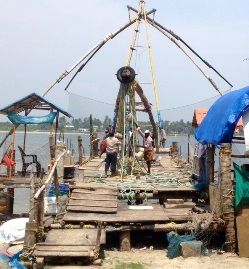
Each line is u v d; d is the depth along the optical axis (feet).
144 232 40.22
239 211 34.45
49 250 30.25
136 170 56.54
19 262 30.40
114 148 53.47
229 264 31.14
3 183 48.55
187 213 38.34
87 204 39.27
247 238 33.45
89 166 67.05
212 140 38.22
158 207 41.01
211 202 39.34
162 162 76.89
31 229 31.60
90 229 34.71
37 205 32.73
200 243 33.53
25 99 50.42
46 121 51.62
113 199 40.91
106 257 32.99
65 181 52.60
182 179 52.54
